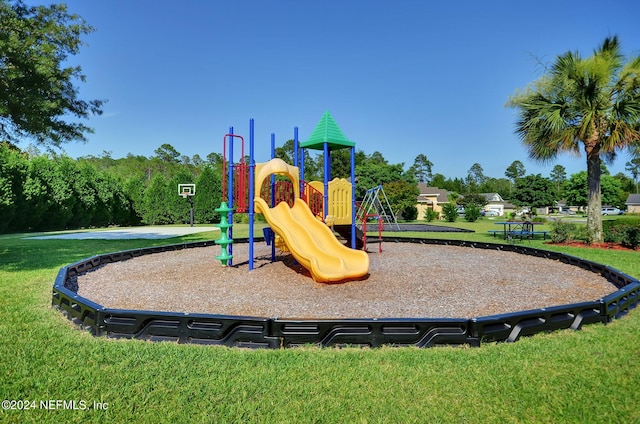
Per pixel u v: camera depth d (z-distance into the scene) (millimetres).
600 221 11055
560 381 2418
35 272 6480
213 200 27125
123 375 2486
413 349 2932
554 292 5031
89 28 9539
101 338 3201
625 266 7160
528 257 8305
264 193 7816
